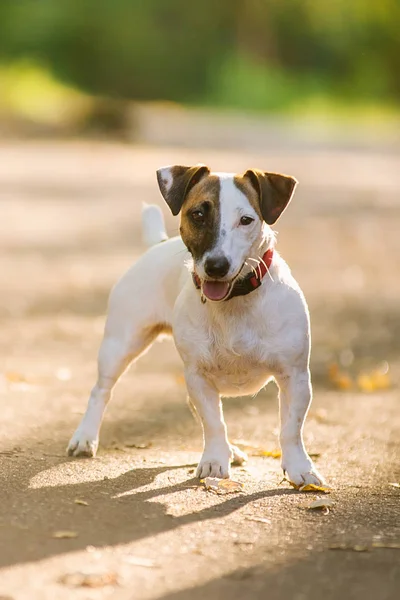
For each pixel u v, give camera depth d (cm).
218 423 717
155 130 5109
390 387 1072
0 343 1254
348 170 3722
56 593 494
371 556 552
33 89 5747
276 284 694
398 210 2778
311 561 543
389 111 7856
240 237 673
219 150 4262
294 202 2908
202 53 7962
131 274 796
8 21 7175
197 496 661
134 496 657
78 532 582
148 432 859
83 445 770
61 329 1345
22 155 3997
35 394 978
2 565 529
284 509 638
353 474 732
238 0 8644
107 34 7388
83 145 4444
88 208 2709
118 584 507
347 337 1334
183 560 541
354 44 9181
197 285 696
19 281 1719
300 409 703
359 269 1886
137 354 795
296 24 9125
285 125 5822
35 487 673
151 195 2997
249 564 538
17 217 2519
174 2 8150
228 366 704
